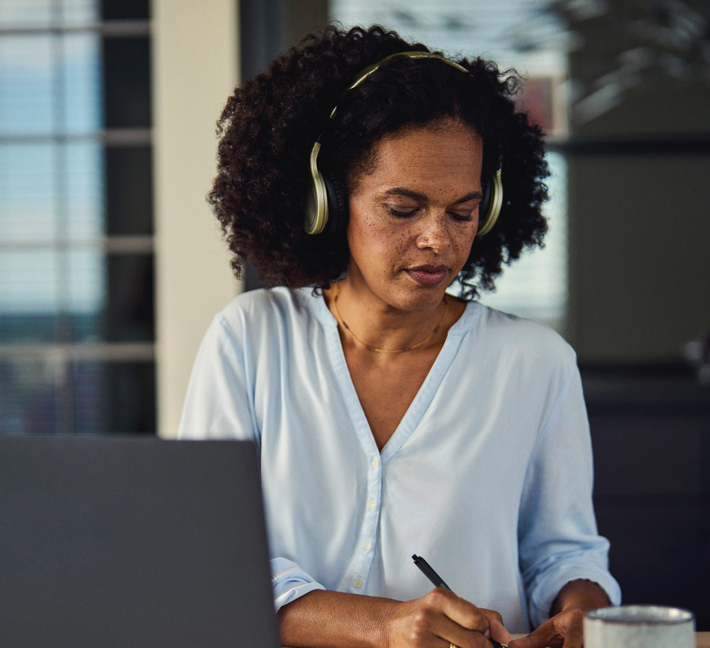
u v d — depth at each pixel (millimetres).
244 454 563
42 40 2873
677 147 3230
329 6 3166
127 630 543
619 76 3242
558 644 809
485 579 983
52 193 2898
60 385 2920
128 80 2863
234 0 2713
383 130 848
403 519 970
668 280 3271
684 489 2723
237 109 1032
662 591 2713
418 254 860
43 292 2918
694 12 3197
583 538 1041
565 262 3275
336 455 988
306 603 845
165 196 2758
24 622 542
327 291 1086
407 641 757
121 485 555
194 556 552
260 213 1008
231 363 1044
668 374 3238
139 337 2908
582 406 1069
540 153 1071
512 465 1007
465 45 3223
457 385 1010
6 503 552
